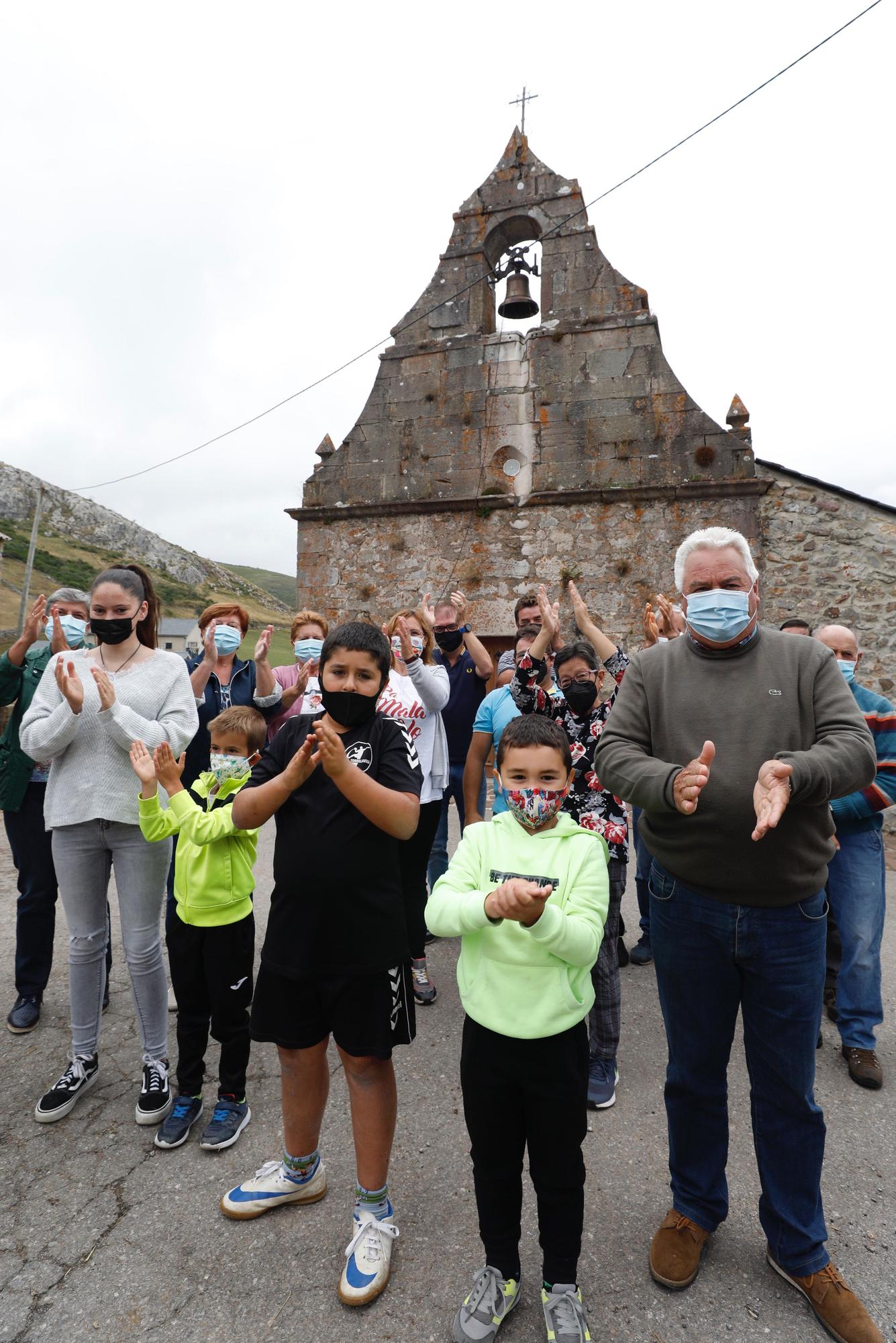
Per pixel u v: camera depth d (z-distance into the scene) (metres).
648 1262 1.98
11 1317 1.78
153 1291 1.87
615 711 2.06
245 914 2.53
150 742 2.63
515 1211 1.80
